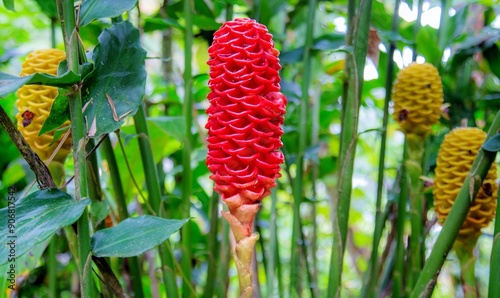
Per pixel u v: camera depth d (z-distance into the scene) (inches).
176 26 39.0
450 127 46.9
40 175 22.0
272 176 22.7
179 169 46.5
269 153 22.3
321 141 56.1
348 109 31.8
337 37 41.6
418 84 35.9
